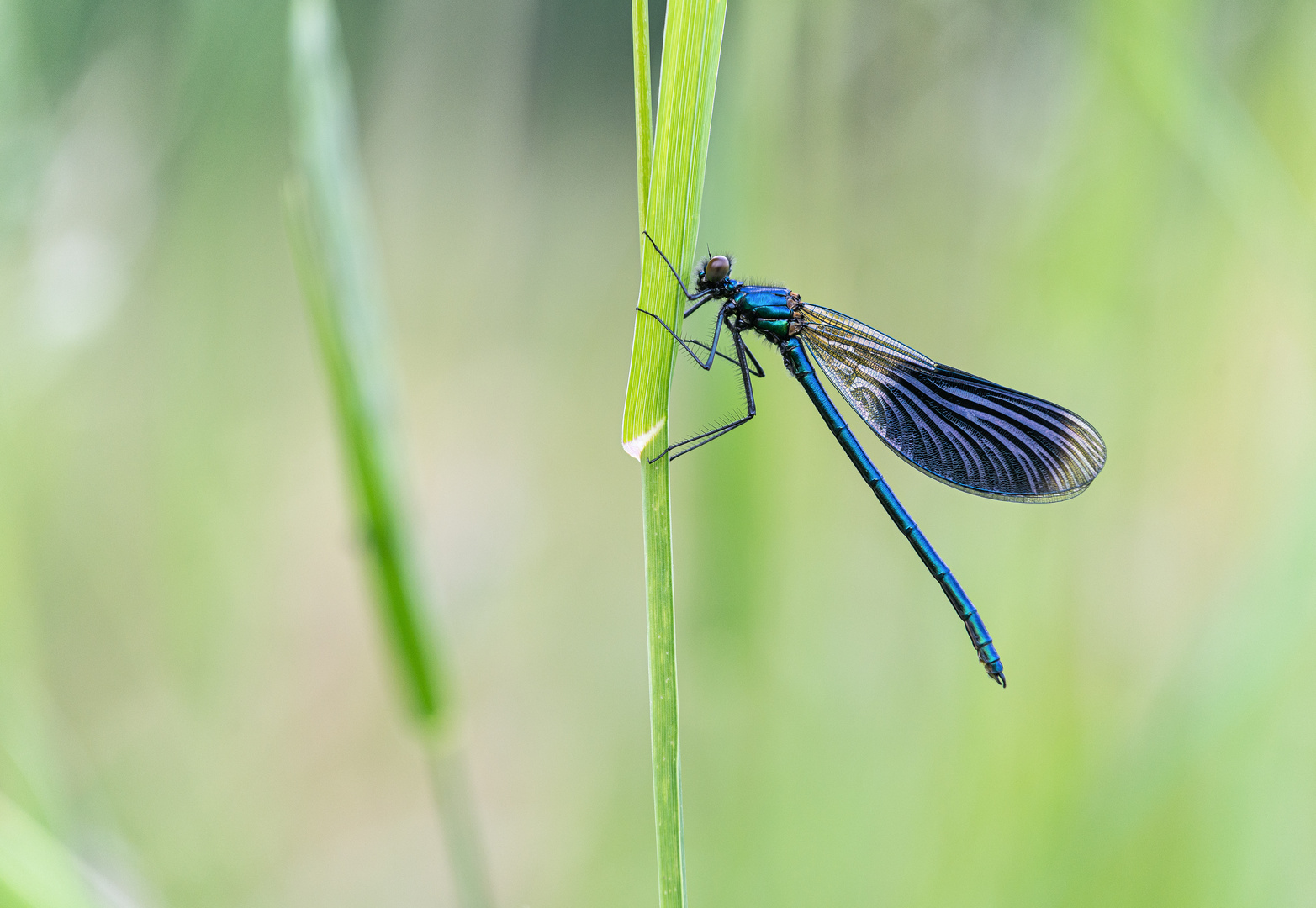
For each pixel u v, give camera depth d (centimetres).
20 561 47
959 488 49
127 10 49
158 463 51
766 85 48
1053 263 49
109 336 51
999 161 50
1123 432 49
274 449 52
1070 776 48
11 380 48
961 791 49
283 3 50
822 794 49
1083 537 49
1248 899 48
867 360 49
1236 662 47
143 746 51
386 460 45
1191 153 48
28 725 46
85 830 47
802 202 49
